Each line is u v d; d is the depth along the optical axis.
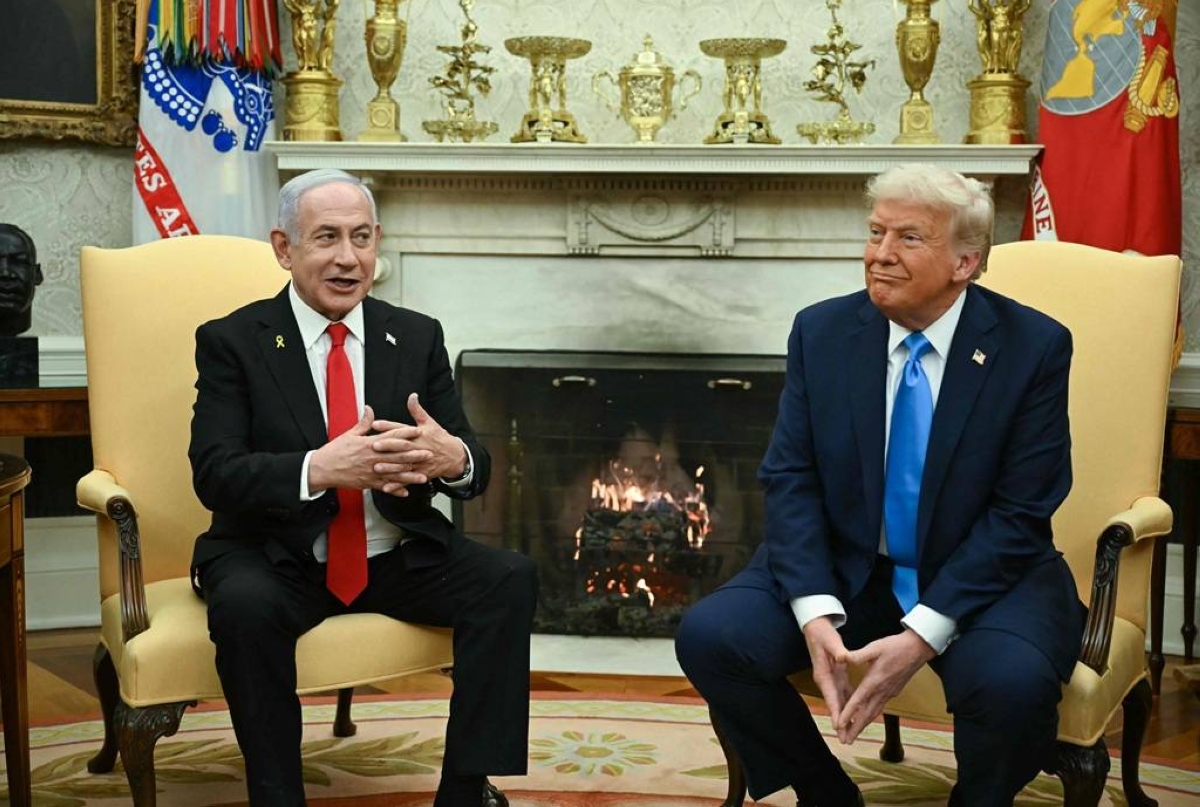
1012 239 4.32
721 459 4.19
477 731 2.46
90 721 3.34
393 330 2.70
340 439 2.42
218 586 2.39
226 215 4.14
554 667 3.96
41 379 4.27
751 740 2.44
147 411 2.84
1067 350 2.36
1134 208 3.90
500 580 2.49
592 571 4.26
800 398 2.47
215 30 4.07
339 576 2.50
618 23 4.43
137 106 4.30
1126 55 3.90
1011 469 2.32
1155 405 2.68
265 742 2.34
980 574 2.26
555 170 4.10
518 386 4.23
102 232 4.36
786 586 2.35
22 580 2.55
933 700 2.35
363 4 4.44
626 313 4.35
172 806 2.78
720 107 4.42
